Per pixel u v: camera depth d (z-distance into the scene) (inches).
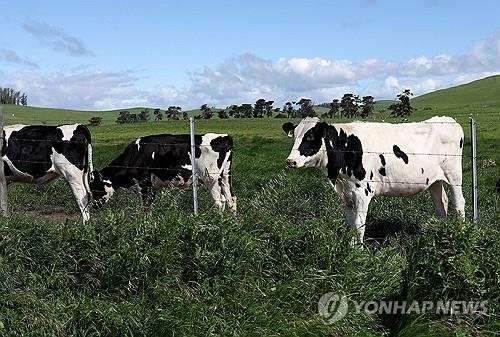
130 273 226.2
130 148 472.1
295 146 359.6
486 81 6077.8
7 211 302.0
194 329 199.9
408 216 372.5
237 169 727.7
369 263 239.3
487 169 689.6
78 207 479.8
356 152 352.2
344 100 3604.8
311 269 224.8
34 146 433.4
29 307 206.4
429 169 365.4
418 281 214.4
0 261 220.5
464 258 210.8
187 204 422.9
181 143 468.1
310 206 384.8
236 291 217.3
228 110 4170.8
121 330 199.5
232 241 233.0
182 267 230.1
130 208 292.4
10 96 5433.1
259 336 199.0
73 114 4724.4
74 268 234.4
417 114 3373.5
